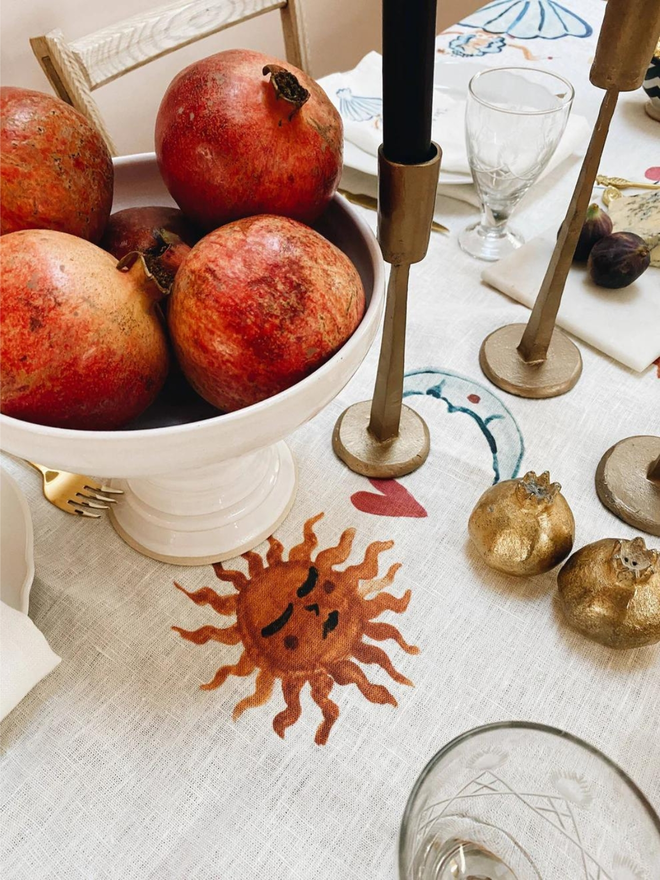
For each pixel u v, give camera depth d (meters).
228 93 0.34
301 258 0.31
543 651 0.39
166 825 0.34
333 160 0.36
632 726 0.37
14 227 0.33
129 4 1.09
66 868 0.33
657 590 0.36
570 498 0.46
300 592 0.42
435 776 0.28
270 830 0.34
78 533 0.45
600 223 0.57
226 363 0.31
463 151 0.69
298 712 0.37
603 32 0.37
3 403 0.30
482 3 1.70
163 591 0.42
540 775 0.30
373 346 0.57
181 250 0.37
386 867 0.32
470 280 0.62
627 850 0.28
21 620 0.37
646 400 0.52
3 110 0.33
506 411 0.52
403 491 0.47
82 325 0.29
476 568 0.43
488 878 0.31
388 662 0.39
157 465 0.31
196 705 0.38
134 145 1.26
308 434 0.51
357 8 1.54
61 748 0.36
